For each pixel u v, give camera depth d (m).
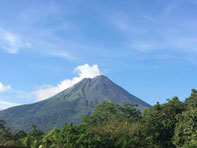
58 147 23.45
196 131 25.02
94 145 22.56
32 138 37.12
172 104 35.41
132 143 24.70
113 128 26.86
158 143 30.72
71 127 24.05
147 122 31.03
